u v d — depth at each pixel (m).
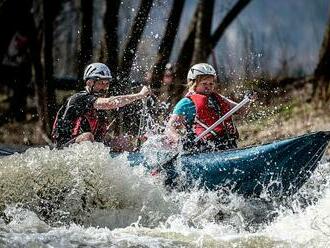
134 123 36.69
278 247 20.11
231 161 23.97
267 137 44.53
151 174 23.97
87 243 19.53
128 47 48.12
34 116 53.00
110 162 23.25
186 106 25.69
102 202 23.08
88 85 26.97
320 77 49.72
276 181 23.80
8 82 53.91
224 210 23.66
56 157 23.19
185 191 23.98
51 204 22.89
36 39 50.91
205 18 51.66
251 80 50.56
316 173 25.27
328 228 21.12
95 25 54.47
